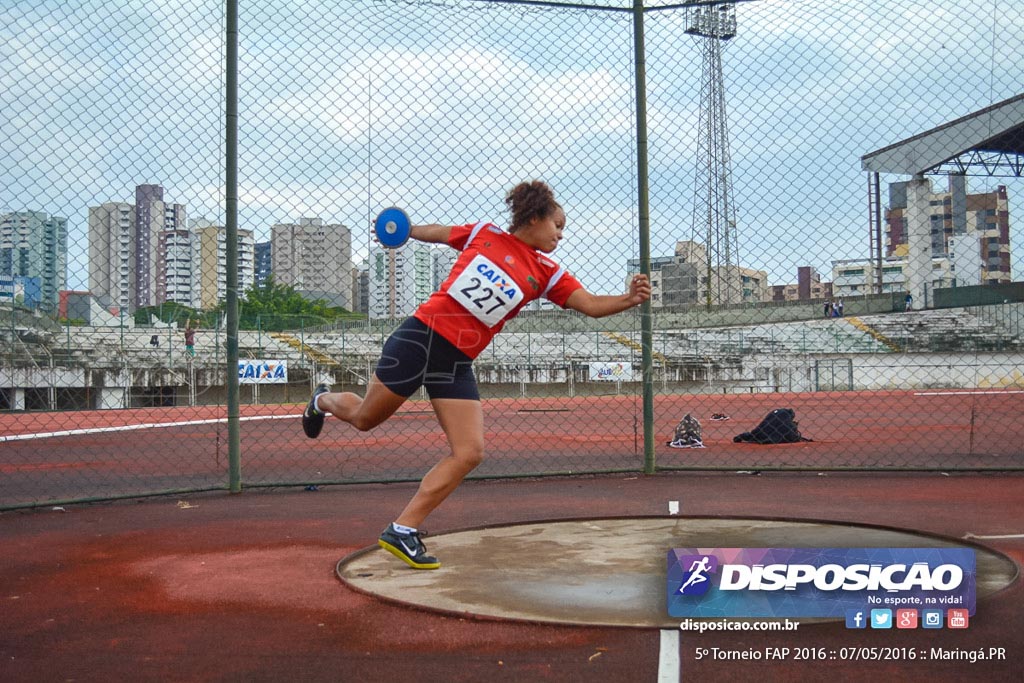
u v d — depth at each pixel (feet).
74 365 73.61
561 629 10.59
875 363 108.58
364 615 11.45
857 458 31.76
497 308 13.00
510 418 63.05
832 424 52.65
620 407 75.72
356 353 79.87
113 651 10.24
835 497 21.36
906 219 108.06
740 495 21.95
